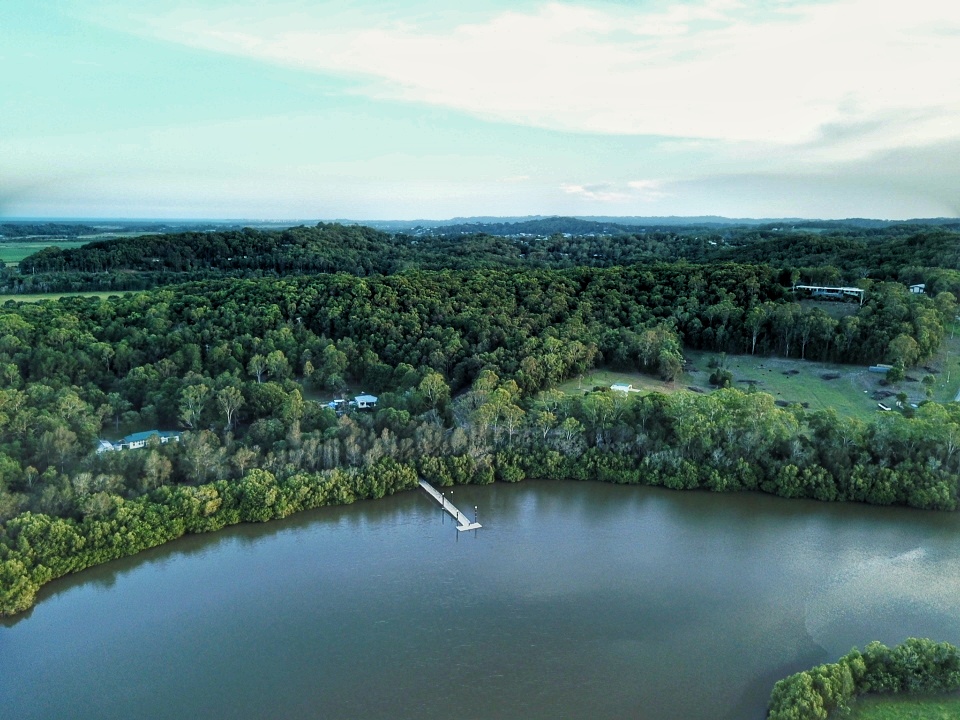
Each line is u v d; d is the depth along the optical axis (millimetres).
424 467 113000
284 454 108250
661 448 115875
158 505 94500
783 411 116500
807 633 75375
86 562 86938
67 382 125938
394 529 99812
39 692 66688
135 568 88375
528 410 126250
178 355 137250
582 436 118625
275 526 99688
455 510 103938
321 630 76312
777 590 83750
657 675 68938
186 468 102500
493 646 73562
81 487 92375
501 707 64625
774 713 60688
